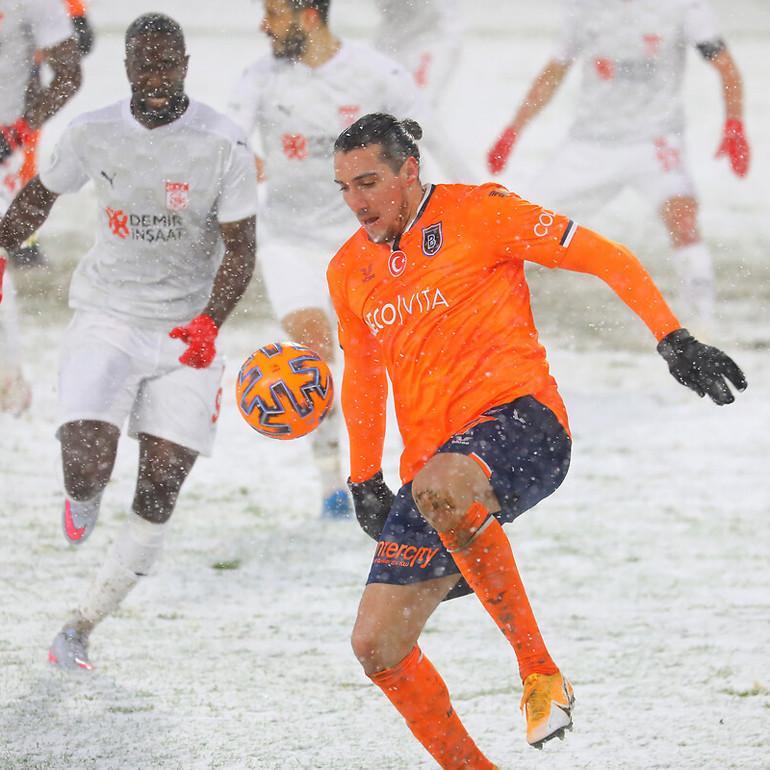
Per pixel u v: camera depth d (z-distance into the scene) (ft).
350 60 80.84
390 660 41.98
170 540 76.07
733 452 93.30
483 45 360.89
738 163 108.17
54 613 64.54
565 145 111.96
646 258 152.66
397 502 44.52
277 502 83.56
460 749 43.21
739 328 124.88
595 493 84.64
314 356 49.96
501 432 43.42
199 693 54.85
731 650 59.06
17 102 91.91
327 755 48.60
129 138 58.70
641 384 110.63
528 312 45.83
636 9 107.34
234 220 59.52
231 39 363.15
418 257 44.75
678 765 47.16
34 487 84.69
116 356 60.23
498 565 42.09
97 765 47.60
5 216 61.67
